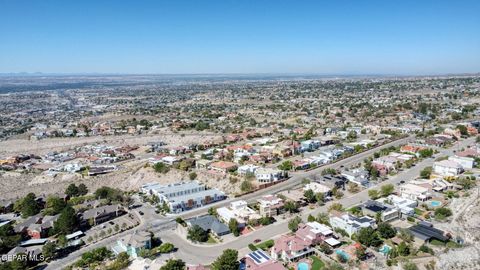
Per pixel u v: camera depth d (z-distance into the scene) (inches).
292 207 5600.4
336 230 4862.2
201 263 4276.6
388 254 4173.2
